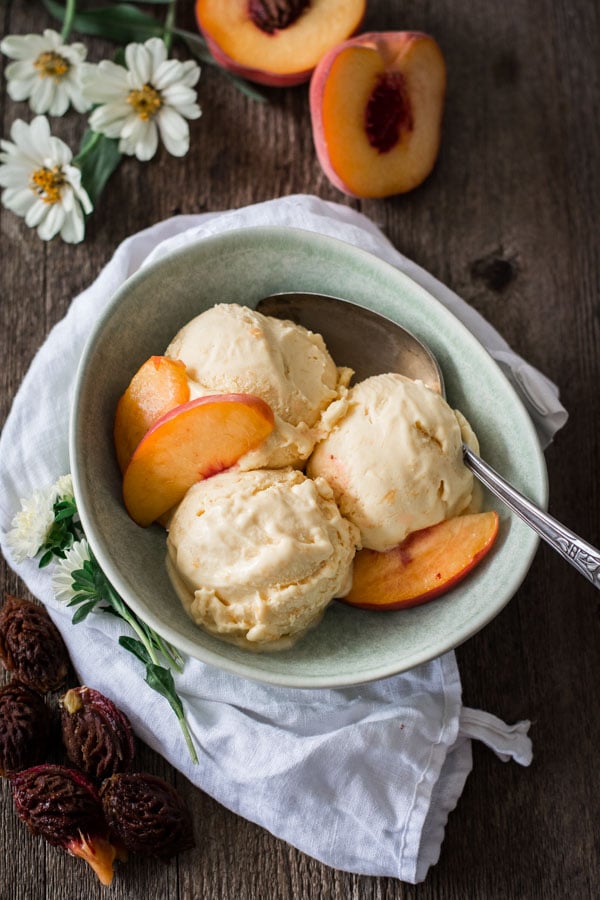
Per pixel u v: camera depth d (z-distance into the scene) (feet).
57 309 2.00
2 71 2.08
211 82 2.08
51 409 1.84
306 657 1.63
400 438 1.65
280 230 1.74
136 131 1.99
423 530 1.68
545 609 1.88
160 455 1.62
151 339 1.74
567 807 1.81
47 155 1.97
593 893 1.78
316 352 1.72
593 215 2.06
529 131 2.09
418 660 1.57
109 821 1.72
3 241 2.01
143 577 1.63
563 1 2.13
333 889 1.77
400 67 1.95
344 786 1.74
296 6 1.98
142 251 1.94
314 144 2.05
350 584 1.68
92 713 1.75
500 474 1.70
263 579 1.59
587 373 1.99
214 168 2.05
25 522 1.74
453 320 1.71
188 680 1.75
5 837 1.77
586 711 1.85
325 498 1.65
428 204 2.05
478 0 2.13
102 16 2.03
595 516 1.94
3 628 1.80
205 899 1.76
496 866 1.79
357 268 1.75
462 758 1.80
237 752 1.75
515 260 2.03
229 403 1.59
